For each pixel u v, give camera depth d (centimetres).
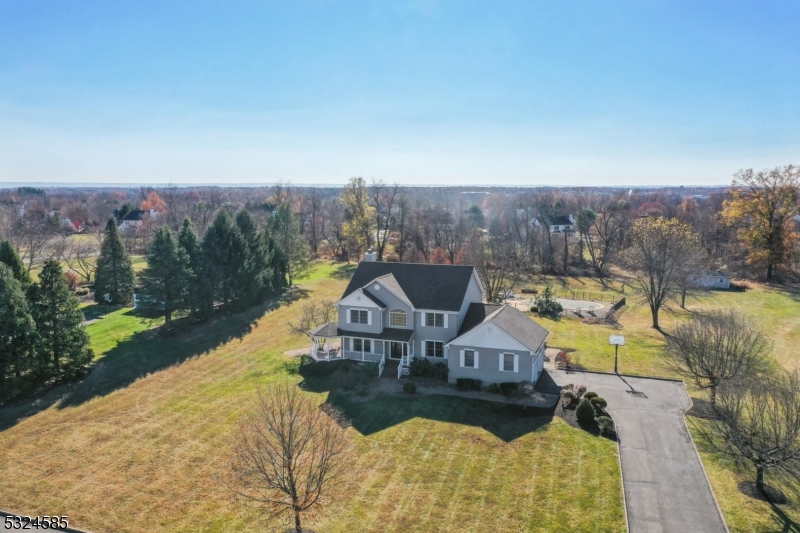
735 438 2489
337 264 9525
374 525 2284
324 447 2302
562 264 9538
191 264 5409
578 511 2366
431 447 2945
